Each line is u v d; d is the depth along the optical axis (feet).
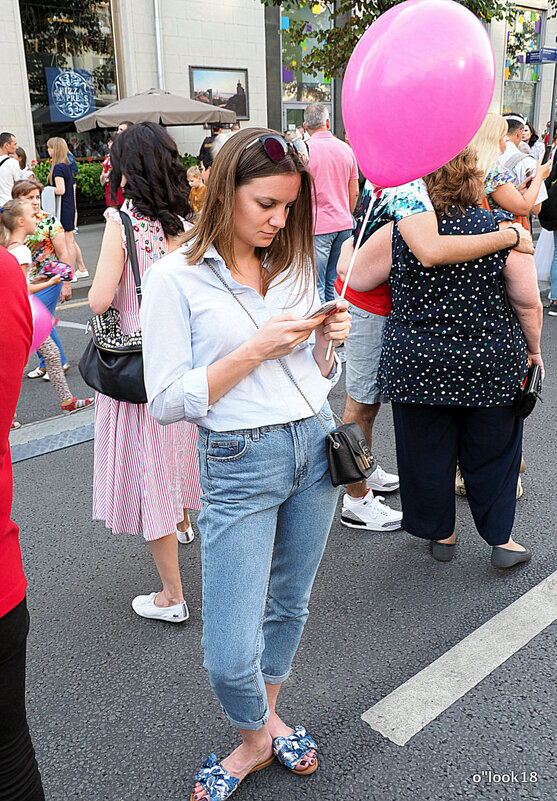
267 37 51.13
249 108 51.55
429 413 8.93
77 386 18.25
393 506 11.78
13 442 14.70
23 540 11.07
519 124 18.04
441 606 9.15
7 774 4.75
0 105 41.83
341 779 6.65
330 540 10.84
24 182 16.75
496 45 62.49
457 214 7.92
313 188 5.76
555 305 24.17
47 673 8.16
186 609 8.97
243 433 5.63
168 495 8.30
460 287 8.13
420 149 5.95
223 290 5.63
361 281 9.05
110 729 7.35
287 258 5.94
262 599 5.86
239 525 5.69
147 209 7.80
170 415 5.60
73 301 27.43
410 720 7.30
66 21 44.39
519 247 8.11
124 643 8.66
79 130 39.32
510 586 9.53
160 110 38.29
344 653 8.32
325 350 6.16
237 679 5.80
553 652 8.25
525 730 7.15
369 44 5.95
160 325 5.55
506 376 8.46
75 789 6.64
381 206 8.53
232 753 6.68
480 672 7.95
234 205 5.35
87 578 10.05
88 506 12.12
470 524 11.18
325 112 20.43
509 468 9.23
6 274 4.12
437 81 5.67
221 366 5.43
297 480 5.88
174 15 46.80
